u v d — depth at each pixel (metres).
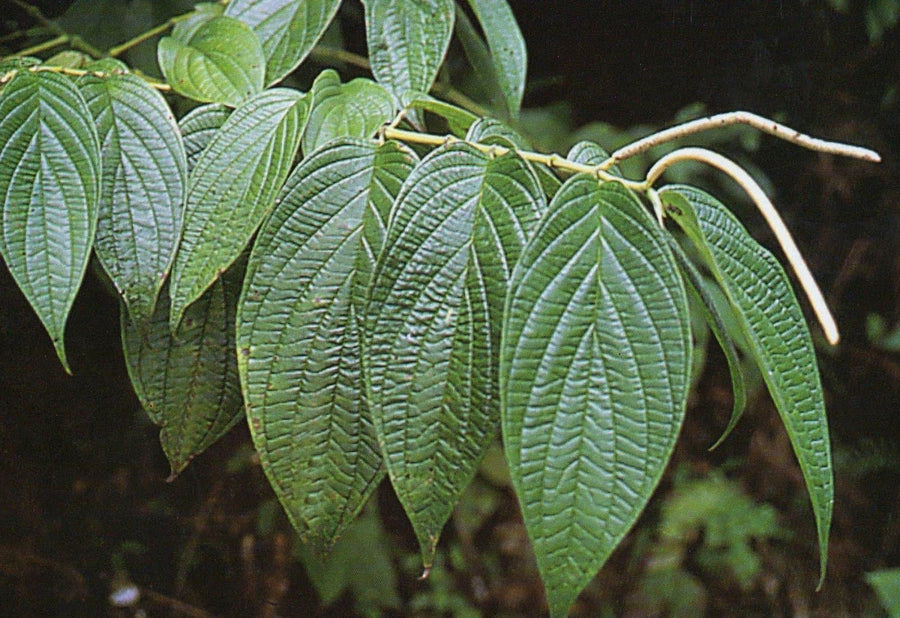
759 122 0.73
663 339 0.69
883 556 2.25
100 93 0.77
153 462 1.35
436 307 0.71
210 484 1.40
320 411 0.73
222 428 0.79
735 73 1.77
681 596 2.18
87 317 1.18
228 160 0.75
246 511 1.43
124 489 1.33
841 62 1.89
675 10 1.62
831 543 2.24
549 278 0.68
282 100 0.77
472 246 0.71
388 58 0.87
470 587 2.20
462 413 0.71
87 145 0.74
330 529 0.73
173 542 1.39
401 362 0.70
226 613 1.44
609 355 0.68
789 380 0.72
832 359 2.24
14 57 0.87
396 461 0.70
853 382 2.25
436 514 0.70
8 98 0.75
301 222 0.74
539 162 0.77
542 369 0.68
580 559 0.67
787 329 0.73
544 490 0.67
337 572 1.63
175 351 0.79
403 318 0.70
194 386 0.79
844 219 2.12
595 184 0.70
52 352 1.17
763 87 1.83
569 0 1.56
